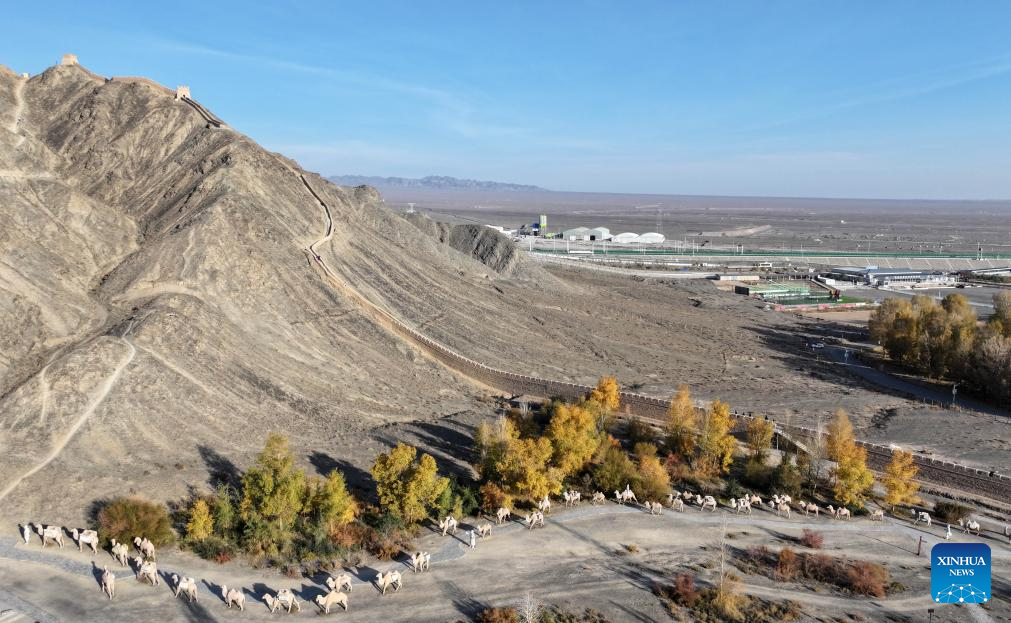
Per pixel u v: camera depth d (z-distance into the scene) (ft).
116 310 210.38
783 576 130.52
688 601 118.32
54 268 213.66
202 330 207.10
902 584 129.49
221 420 176.65
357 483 156.87
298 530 135.74
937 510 162.81
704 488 173.47
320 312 249.14
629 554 136.67
